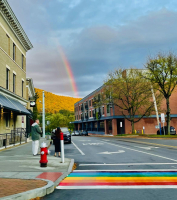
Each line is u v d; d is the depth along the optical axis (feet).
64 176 26.27
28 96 133.90
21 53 97.71
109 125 174.29
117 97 138.51
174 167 31.94
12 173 27.48
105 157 44.16
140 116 151.12
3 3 67.21
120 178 25.59
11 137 73.82
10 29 80.94
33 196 18.48
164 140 89.25
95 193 20.24
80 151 56.13
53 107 633.20
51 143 89.97
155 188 21.53
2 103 59.77
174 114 157.69
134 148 60.49
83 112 252.83
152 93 131.54
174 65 109.91
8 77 79.15
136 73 137.80
